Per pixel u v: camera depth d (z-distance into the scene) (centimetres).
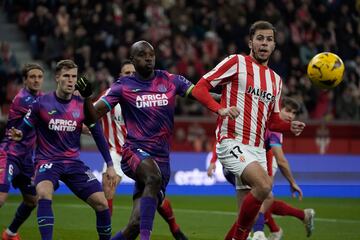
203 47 5931
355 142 5956
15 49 6122
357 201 4456
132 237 2023
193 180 5238
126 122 2108
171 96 2095
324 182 5603
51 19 5800
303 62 6112
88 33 5747
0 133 2514
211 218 3378
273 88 2134
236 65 2109
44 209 2086
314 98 5941
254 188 2030
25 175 2414
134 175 2045
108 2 5925
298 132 2172
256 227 2300
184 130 5644
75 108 2189
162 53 5781
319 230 2956
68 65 2177
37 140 2188
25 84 2458
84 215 3419
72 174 2159
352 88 6056
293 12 6384
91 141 5788
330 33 6344
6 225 3009
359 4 6638
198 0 6322
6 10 6297
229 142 2103
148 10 6091
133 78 2106
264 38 2122
